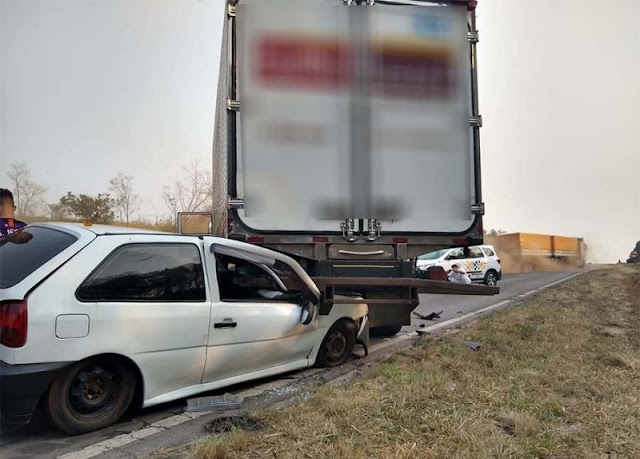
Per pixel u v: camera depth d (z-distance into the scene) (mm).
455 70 6355
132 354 4008
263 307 5070
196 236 4699
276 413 4109
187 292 4441
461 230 6223
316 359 5840
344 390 4738
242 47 5836
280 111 5887
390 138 6113
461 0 6367
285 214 5828
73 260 3861
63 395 3725
